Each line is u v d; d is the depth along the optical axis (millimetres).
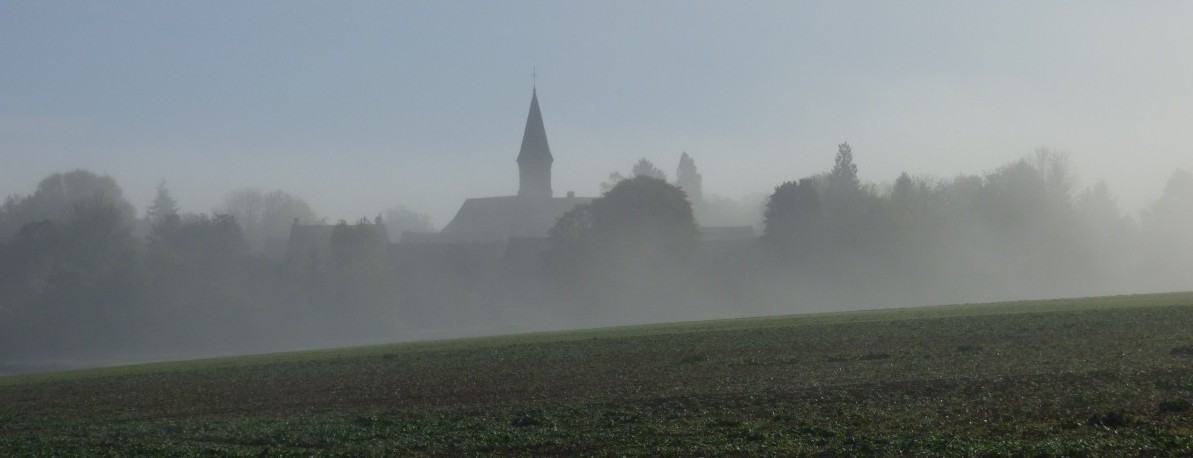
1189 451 21688
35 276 128625
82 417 39531
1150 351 38562
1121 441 22984
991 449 22672
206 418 36688
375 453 26625
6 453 30062
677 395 34312
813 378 36875
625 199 132500
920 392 31734
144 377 54969
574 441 26750
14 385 55438
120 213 141375
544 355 52312
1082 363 36219
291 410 37438
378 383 44062
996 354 40812
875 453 22984
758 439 25562
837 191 158500
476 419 31828
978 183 145500
